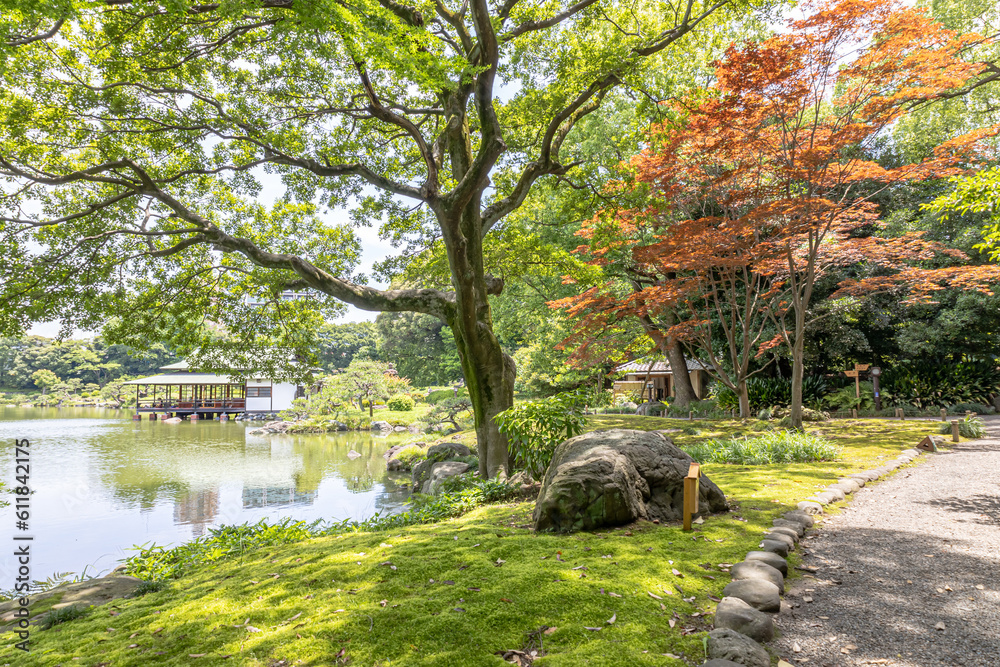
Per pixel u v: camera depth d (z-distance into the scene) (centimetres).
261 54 867
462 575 384
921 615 326
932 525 529
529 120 1161
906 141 1827
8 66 715
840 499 644
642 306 1330
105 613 387
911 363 2044
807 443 969
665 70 1250
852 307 1709
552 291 2108
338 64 856
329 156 1027
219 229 986
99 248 958
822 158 1027
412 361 4762
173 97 904
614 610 320
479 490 776
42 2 490
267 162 975
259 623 333
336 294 1033
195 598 395
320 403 3272
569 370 2514
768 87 969
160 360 6725
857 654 280
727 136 1038
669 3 1088
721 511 562
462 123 1012
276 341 1194
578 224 1897
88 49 786
